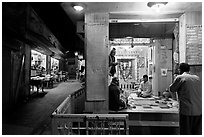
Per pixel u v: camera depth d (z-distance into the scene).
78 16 5.31
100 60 4.70
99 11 4.70
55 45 12.12
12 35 6.97
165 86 7.98
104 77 4.70
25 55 9.34
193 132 3.81
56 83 19.95
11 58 7.55
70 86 16.75
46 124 5.46
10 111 7.05
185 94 3.75
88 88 4.70
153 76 8.80
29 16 7.18
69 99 4.50
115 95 5.09
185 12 4.70
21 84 8.90
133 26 7.18
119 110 5.14
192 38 4.64
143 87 7.92
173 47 7.64
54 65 25.06
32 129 5.01
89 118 2.94
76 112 5.79
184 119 3.79
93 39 4.73
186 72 3.90
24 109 7.44
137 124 4.70
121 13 4.81
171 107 5.63
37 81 11.41
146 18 5.13
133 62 13.05
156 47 8.27
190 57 4.61
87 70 4.70
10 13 6.77
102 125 2.97
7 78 7.25
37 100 9.53
